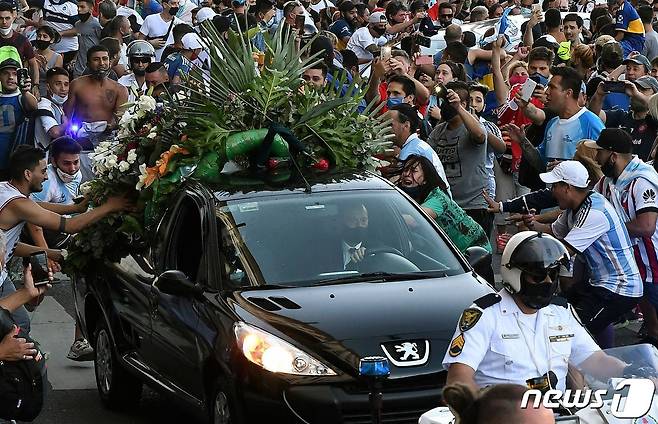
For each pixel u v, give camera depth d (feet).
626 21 120.06
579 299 56.65
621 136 59.72
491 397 21.07
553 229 59.16
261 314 45.57
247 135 53.78
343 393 42.88
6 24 106.93
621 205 59.98
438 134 73.26
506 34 113.50
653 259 60.75
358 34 124.57
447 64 89.30
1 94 90.79
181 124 56.70
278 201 51.52
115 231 58.03
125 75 103.96
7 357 42.06
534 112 73.97
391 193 53.21
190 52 97.55
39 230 65.46
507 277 36.27
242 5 122.01
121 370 56.65
